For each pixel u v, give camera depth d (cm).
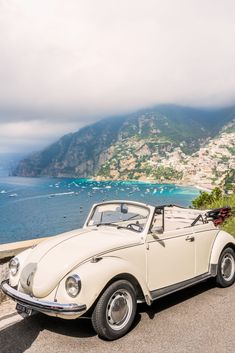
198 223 664
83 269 454
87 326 509
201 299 605
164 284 560
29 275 483
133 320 502
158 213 579
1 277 611
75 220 17438
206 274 638
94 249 487
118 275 478
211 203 1833
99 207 654
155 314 543
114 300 466
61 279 460
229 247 681
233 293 634
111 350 432
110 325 461
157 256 550
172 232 586
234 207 1442
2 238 13450
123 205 619
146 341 454
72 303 438
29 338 470
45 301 454
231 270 682
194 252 616
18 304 488
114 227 605
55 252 500
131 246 518
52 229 15225
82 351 431
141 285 500
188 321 512
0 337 474
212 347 431
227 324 498
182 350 426
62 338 469
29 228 15600
